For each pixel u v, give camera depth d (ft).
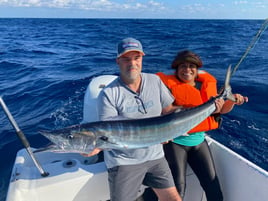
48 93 24.36
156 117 8.07
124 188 8.20
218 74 32.96
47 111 20.15
